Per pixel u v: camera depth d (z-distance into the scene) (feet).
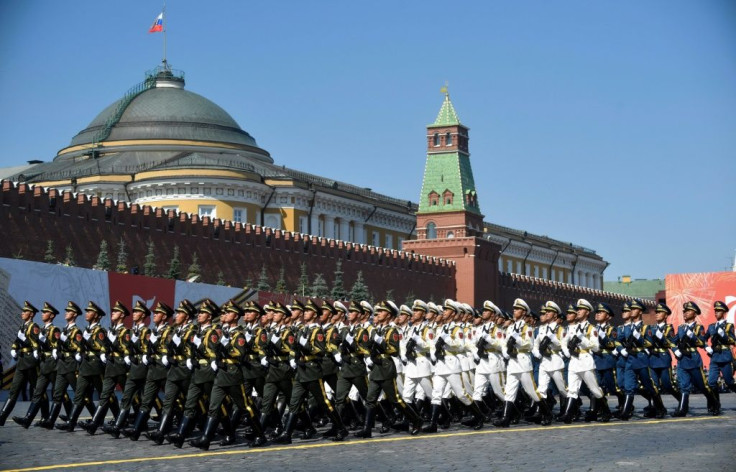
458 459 63.00
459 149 349.20
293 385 77.30
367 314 84.38
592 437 75.10
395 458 64.13
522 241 448.24
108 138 343.26
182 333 73.00
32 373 85.81
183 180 299.58
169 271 214.69
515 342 86.28
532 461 61.31
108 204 208.64
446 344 82.99
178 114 345.51
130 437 76.43
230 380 70.74
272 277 249.34
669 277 165.58
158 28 372.38
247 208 307.78
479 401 89.81
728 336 93.61
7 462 63.46
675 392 94.63
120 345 79.66
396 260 298.76
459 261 331.57
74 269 122.83
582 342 87.10
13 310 115.55
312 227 326.24
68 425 82.23
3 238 186.91
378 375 78.07
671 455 63.46
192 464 62.28
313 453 67.82
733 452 64.90
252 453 68.33
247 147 351.67
